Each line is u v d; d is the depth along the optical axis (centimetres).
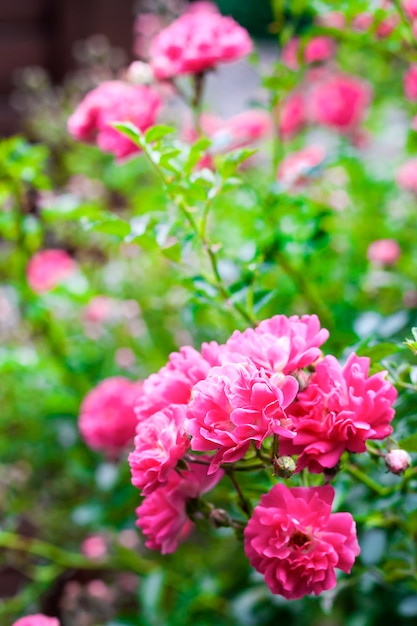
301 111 109
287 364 50
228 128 98
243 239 85
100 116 75
